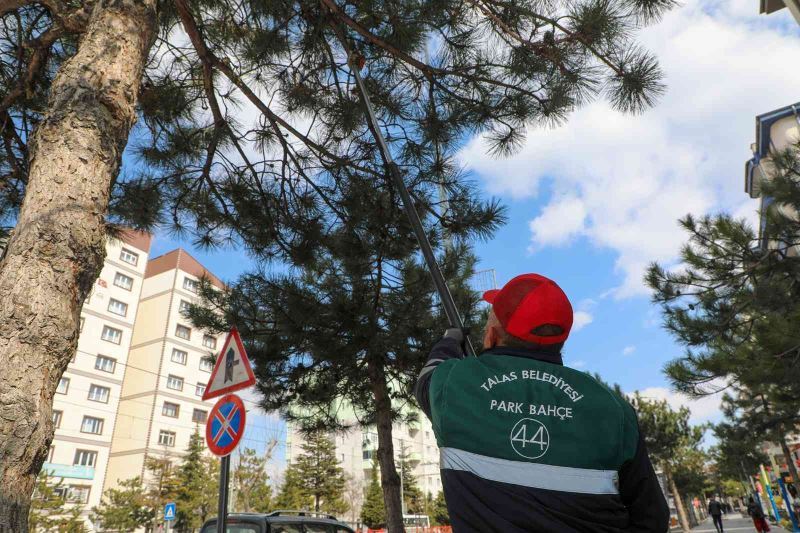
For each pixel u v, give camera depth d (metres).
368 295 6.77
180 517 32.00
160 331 47.84
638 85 4.05
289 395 7.80
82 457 36.94
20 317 2.24
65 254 2.45
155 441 43.56
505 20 4.32
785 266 8.65
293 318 6.64
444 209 5.54
